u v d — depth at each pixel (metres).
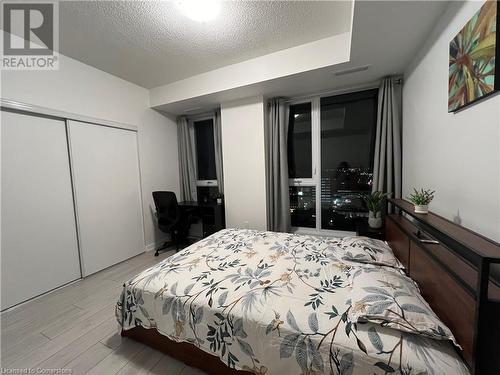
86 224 2.70
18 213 2.13
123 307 1.52
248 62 2.66
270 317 1.08
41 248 2.30
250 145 3.24
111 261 2.99
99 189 2.85
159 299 1.36
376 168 2.69
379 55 2.06
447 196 1.44
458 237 0.97
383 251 1.69
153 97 3.50
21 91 2.14
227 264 1.63
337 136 3.07
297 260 1.64
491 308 0.74
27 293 2.19
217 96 3.10
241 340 1.10
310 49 2.32
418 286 1.28
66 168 2.52
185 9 1.73
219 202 3.66
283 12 1.85
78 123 2.61
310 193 3.30
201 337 1.22
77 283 2.55
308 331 0.99
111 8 1.75
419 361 0.81
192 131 4.16
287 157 3.31
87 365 1.42
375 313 0.96
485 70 1.02
